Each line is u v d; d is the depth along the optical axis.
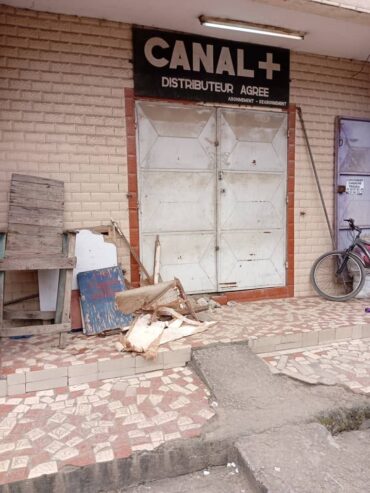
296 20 4.58
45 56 4.35
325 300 5.62
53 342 4.02
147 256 5.00
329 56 5.65
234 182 5.32
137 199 4.85
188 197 5.12
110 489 2.45
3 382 3.21
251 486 2.42
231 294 5.42
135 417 2.88
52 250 4.30
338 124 5.77
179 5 4.21
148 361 3.63
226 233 5.35
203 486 2.50
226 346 3.89
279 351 4.08
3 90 4.23
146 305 4.27
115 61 4.61
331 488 2.25
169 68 4.80
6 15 4.18
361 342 4.36
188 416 2.89
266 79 5.28
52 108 4.41
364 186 6.06
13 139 4.30
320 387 3.32
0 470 2.31
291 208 5.65
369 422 3.08
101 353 3.70
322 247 5.92
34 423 2.80
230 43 5.04
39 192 4.33
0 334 3.64
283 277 5.73
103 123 4.62
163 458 2.54
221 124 5.17
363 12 4.20
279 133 5.48
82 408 3.01
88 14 4.40
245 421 2.84
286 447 2.58
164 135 4.93
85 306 4.32
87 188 4.62
